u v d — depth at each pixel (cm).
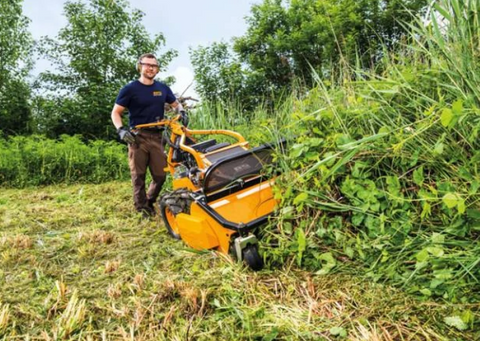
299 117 310
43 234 418
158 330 228
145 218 447
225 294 256
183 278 288
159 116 459
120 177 799
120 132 432
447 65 262
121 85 1485
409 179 262
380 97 281
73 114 1388
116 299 267
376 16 1027
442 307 215
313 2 1240
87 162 794
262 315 232
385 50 342
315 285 257
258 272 279
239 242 274
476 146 241
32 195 640
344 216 280
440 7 249
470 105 230
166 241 371
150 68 448
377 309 224
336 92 347
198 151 370
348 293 243
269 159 327
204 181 301
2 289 288
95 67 1565
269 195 312
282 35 1173
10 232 429
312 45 1138
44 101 1456
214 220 294
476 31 249
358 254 265
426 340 197
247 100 1084
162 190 566
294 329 216
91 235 382
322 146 288
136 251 351
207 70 1163
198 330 225
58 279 302
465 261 218
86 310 253
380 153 271
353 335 207
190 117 672
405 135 255
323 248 276
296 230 281
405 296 230
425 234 242
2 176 770
